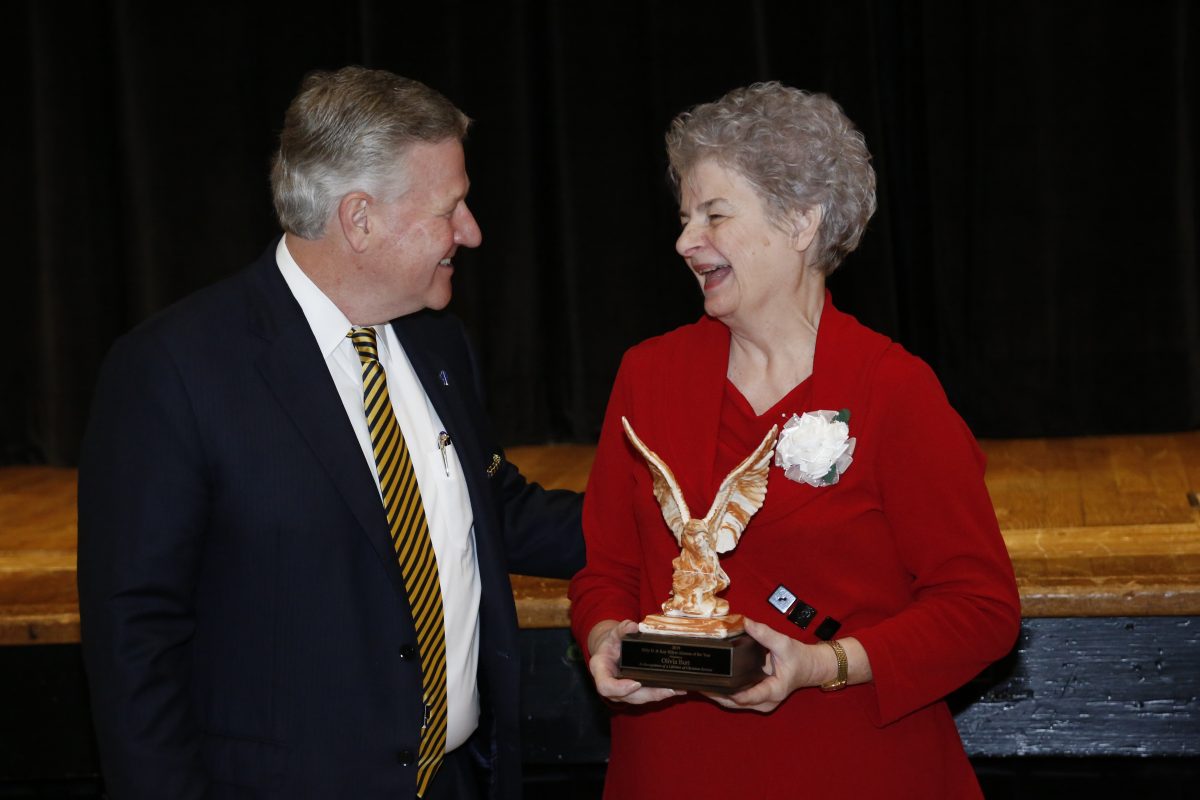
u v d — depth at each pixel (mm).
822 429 1597
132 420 1566
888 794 1645
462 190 1703
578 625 1762
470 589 1786
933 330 4320
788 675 1513
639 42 4312
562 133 4348
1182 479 3363
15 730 2594
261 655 1616
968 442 1637
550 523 1997
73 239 4473
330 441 1625
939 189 4227
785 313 1683
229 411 1592
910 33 4277
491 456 1984
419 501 1707
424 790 1732
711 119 1636
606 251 4379
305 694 1619
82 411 4523
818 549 1626
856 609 1639
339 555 1626
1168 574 2426
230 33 4418
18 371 4582
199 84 4426
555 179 4402
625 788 1754
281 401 1612
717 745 1687
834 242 1672
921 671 1567
